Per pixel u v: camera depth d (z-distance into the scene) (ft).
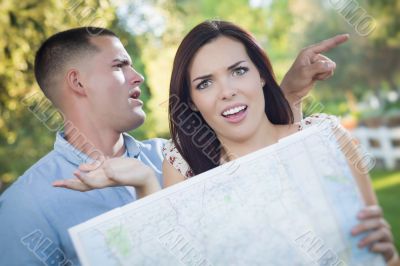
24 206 7.59
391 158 31.40
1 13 13.01
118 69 8.43
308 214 5.77
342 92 41.01
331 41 7.50
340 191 5.81
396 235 17.47
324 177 5.86
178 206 5.81
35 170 7.99
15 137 15.74
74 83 8.26
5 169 16.24
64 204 7.66
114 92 8.30
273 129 7.11
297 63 7.64
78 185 5.96
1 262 7.55
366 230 5.71
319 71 7.50
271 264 5.70
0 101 14.51
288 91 7.80
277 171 5.92
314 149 5.95
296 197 5.82
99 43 8.39
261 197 5.85
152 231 5.73
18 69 13.79
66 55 8.28
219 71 6.75
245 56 6.89
